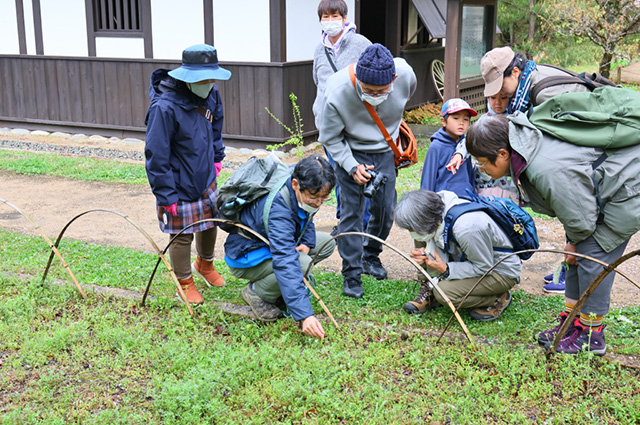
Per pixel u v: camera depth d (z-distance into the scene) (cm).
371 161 450
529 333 381
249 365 335
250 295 404
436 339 373
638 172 312
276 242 363
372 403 307
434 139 473
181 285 432
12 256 541
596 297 337
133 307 429
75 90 1203
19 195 803
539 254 562
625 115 311
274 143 1039
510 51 395
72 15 1177
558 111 328
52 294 443
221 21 1038
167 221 417
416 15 1424
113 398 320
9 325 391
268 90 1016
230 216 385
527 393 313
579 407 302
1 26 1254
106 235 639
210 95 432
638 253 286
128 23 1145
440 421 296
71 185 857
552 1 1434
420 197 374
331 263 548
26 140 1191
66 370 346
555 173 313
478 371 332
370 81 393
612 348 360
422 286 414
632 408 296
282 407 308
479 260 379
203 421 296
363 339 374
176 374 338
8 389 327
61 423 293
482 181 473
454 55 985
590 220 318
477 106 1290
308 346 367
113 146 1136
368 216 538
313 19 1072
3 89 1275
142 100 1147
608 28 1296
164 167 397
